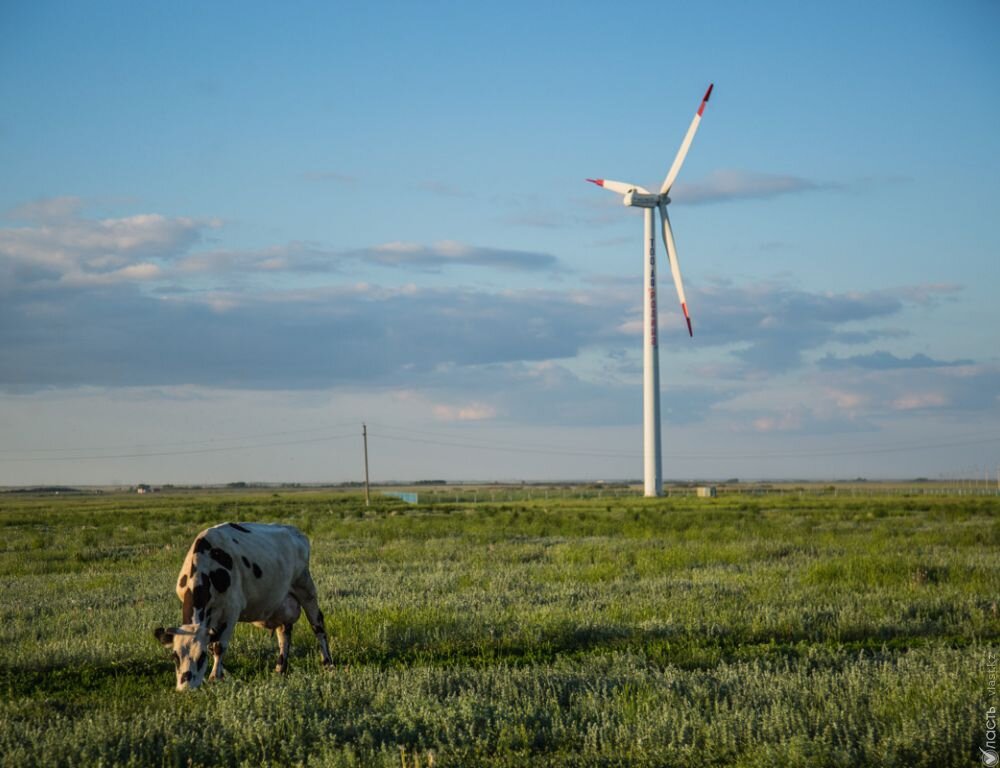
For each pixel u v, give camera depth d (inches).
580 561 896.3
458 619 518.3
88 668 438.3
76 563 1012.5
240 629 523.8
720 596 608.4
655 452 3609.7
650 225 3575.3
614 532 1445.6
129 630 506.0
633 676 370.3
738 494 4293.8
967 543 1041.5
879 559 757.3
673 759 276.5
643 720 300.7
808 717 302.7
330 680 366.6
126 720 324.2
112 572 909.2
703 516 1859.0
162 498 5964.6
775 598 584.7
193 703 343.0
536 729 308.0
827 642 467.5
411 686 350.9
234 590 403.2
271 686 352.2
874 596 587.8
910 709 303.7
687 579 713.0
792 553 935.0
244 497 5703.7
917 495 3833.7
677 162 3289.9
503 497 4308.6
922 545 1018.7
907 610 534.9
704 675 372.5
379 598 615.2
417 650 464.8
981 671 345.1
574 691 349.4
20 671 435.5
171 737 297.7
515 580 728.3
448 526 1600.6
